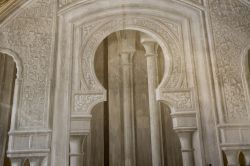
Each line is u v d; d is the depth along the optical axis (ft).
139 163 18.85
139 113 19.95
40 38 18.37
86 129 16.46
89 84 17.49
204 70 17.38
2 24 18.56
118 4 19.10
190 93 16.97
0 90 18.99
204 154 15.56
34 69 17.65
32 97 17.01
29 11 19.06
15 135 16.16
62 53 18.03
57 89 17.15
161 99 16.96
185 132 16.30
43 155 15.75
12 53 17.97
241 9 18.79
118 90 20.56
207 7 18.85
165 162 18.49
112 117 20.04
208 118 16.29
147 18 19.04
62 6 19.16
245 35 18.08
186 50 18.08
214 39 18.03
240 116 16.25
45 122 16.48
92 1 19.10
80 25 18.92
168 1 19.03
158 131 19.04
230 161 15.38
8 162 17.49
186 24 18.70
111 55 21.30
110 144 19.47
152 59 20.39
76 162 16.15
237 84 16.94
